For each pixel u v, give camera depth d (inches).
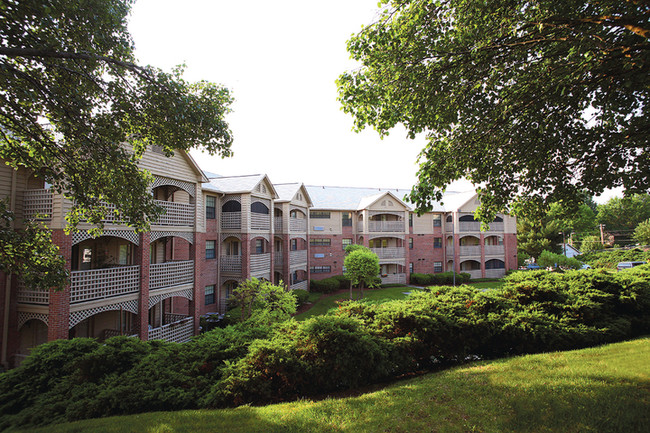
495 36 246.7
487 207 352.8
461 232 1481.3
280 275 1078.4
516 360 337.4
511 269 1552.7
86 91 273.9
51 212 433.7
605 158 285.3
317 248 1349.7
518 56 254.4
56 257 312.2
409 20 259.0
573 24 201.2
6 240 257.0
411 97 273.3
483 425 207.0
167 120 294.5
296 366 297.3
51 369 334.3
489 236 1592.0
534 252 1913.1
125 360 343.0
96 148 278.8
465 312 401.1
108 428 231.8
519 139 299.7
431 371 354.9
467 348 372.2
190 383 301.3
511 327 386.0
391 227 1390.3
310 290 1229.1
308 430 215.3
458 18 257.3
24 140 280.4
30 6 199.5
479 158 311.4
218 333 370.9
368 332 355.9
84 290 455.5
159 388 290.2
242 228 834.2
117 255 587.8
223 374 301.9
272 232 967.0
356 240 1409.9
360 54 284.5
